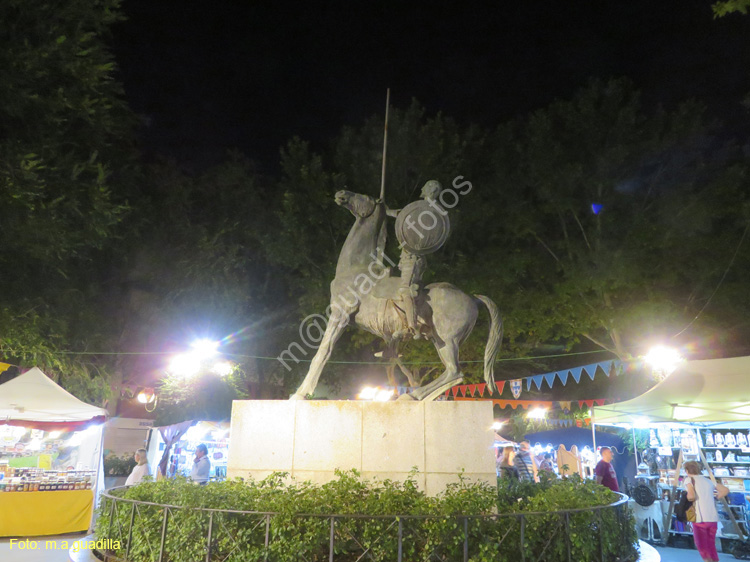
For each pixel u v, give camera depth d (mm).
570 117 17828
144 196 19953
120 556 6500
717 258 16016
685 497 8766
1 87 10430
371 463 7090
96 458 11789
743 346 16500
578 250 16984
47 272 13680
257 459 7336
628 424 12141
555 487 7082
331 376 20828
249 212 22391
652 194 17156
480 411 7105
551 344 20391
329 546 5719
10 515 9688
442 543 5562
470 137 19094
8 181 10445
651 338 16062
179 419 18203
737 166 16172
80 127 13102
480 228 18141
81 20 11781
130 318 20656
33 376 11578
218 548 5848
